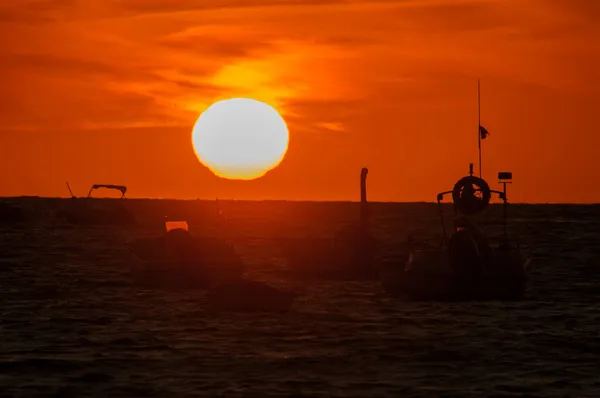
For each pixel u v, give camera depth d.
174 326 106.00
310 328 104.62
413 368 84.69
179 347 93.56
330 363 86.25
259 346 94.19
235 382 79.06
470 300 123.06
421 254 124.50
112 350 92.19
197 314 114.62
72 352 91.25
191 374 81.81
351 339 98.00
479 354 90.75
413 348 93.38
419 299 124.88
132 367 84.56
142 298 130.00
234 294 116.38
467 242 120.50
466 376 81.62
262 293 116.50
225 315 113.81
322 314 114.69
